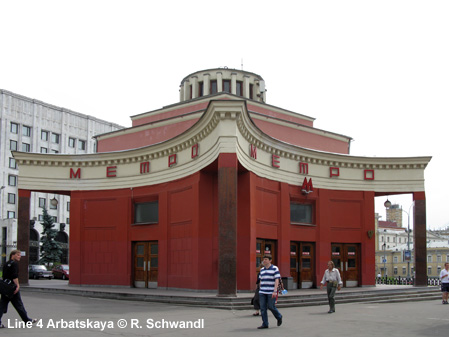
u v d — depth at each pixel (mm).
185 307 19734
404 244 100812
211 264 24438
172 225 27172
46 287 28656
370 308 20875
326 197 30641
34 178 31156
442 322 16281
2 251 75312
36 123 83625
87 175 31375
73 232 30984
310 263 29844
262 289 14453
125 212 30016
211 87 35688
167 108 33719
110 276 29828
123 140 33969
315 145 34094
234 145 21609
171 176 27562
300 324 15336
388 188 31969
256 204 25656
